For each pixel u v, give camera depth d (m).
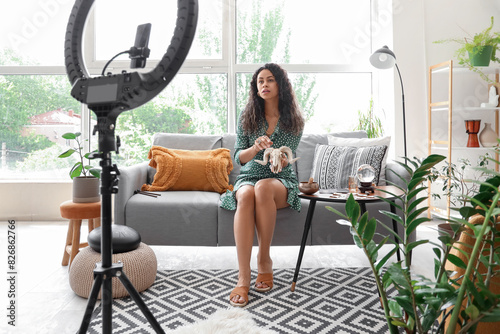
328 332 1.55
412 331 0.70
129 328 1.59
